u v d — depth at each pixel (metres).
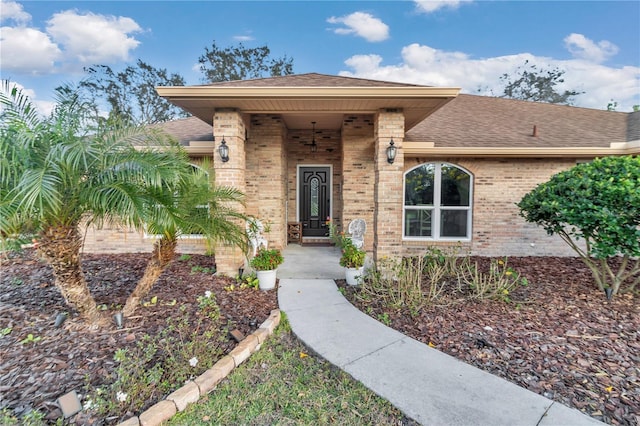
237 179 6.24
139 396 2.59
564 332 3.83
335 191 10.08
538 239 8.59
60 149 3.10
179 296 4.87
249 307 4.59
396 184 6.20
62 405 2.36
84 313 3.73
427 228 8.88
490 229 8.65
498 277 5.43
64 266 3.49
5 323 3.85
